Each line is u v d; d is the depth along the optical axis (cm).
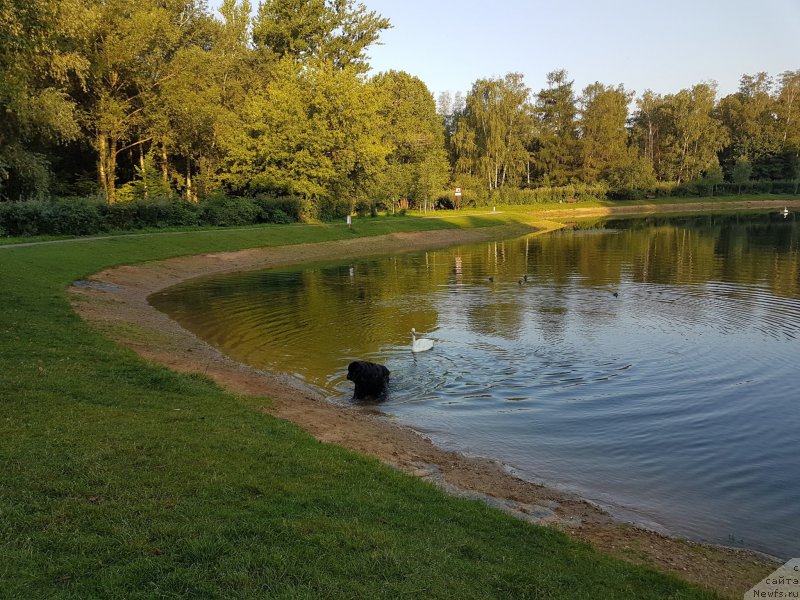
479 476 962
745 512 859
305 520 656
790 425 1179
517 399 1335
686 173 11306
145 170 5084
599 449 1078
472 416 1238
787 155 11506
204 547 575
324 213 5850
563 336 1875
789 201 10712
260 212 5291
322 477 809
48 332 1496
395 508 739
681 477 970
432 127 8400
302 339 1867
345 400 1336
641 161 10906
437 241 5484
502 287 2864
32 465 720
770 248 4384
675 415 1235
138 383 1195
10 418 877
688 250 4366
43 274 2473
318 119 5581
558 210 9119
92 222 3938
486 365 1577
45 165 4344
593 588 611
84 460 749
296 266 3884
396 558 596
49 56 3569
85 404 994
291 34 6925
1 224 3459
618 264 3684
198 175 5916
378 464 909
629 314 2205
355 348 1758
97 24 4209
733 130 12175
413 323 2081
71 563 535
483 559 638
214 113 5175
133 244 3619
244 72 6338
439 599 541
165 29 4809
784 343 1777
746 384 1421
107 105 4716
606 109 11025
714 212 9488
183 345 1722
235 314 2275
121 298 2459
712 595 625
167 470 755
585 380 1458
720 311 2245
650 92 12325
